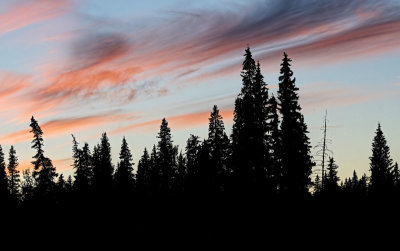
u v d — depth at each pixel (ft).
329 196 172.45
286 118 143.43
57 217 196.95
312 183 151.74
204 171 183.32
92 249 169.58
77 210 209.56
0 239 174.60
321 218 147.13
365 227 144.77
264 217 140.67
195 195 183.42
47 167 202.08
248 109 143.13
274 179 146.10
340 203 166.09
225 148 185.78
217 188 177.99
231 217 146.61
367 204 174.40
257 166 143.43
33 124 199.93
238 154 146.92
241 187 145.28
